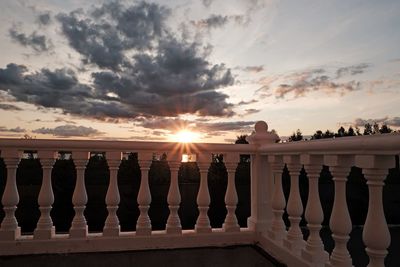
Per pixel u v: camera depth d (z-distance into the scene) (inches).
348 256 81.4
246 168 216.8
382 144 63.7
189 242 134.0
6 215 123.5
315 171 97.7
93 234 130.3
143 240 130.6
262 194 140.6
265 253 124.6
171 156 134.0
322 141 86.9
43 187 125.2
